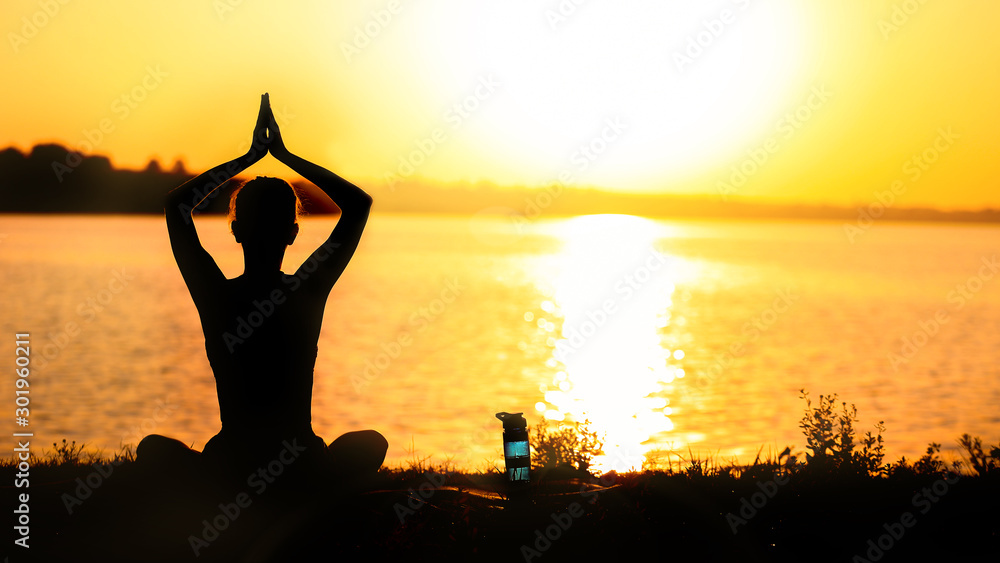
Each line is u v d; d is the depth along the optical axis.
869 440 6.65
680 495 5.58
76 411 18.84
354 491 4.56
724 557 4.87
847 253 138.00
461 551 4.55
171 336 35.94
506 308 52.78
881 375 26.50
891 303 56.41
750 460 7.92
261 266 4.14
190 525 4.29
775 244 180.00
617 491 5.48
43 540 4.50
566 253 134.75
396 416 19.08
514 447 5.30
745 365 29.34
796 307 53.50
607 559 4.71
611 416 18.75
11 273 69.50
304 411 4.21
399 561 4.42
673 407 20.20
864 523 5.40
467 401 21.50
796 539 5.15
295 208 4.20
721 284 72.56
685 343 36.59
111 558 4.32
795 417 18.50
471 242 180.00
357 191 4.21
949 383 24.50
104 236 142.25
